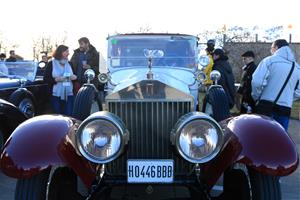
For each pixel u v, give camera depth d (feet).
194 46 18.86
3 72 31.94
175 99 12.09
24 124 12.13
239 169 12.82
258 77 18.63
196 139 11.23
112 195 14.82
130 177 11.88
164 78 15.03
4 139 20.84
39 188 11.46
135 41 18.97
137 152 12.41
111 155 11.25
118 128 11.25
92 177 12.16
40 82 33.12
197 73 17.24
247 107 23.04
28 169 11.04
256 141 11.34
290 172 10.94
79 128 11.21
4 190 17.66
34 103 30.73
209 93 15.67
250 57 23.39
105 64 18.99
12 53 41.09
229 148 11.55
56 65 26.61
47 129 11.78
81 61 28.40
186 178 12.62
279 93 18.71
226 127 12.26
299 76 18.93
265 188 11.40
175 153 11.84
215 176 11.87
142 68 18.20
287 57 18.84
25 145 11.35
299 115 41.06
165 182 11.88
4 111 20.21
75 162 11.56
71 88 26.73
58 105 26.78
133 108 12.16
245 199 12.37
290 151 11.16
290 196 17.13
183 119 11.42
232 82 23.12
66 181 13.03
